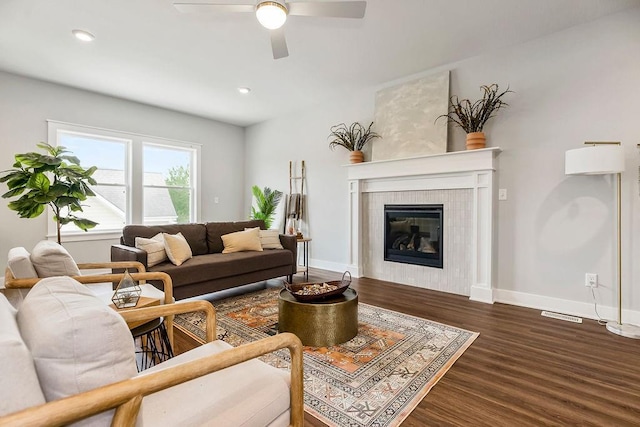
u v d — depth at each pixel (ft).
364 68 12.33
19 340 2.22
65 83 13.85
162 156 17.92
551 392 5.69
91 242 15.01
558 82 9.78
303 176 17.63
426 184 12.64
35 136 13.39
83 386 2.33
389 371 6.41
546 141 10.03
